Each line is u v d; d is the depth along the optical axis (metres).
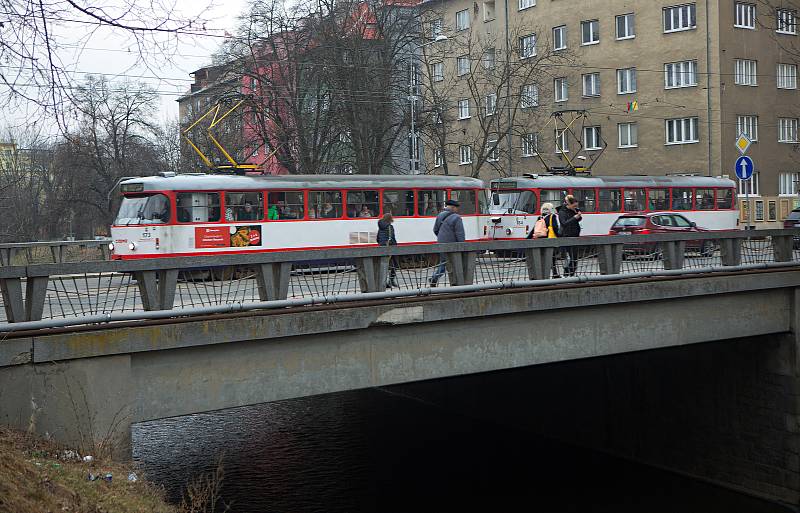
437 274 13.94
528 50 50.78
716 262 17.19
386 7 41.00
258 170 27.70
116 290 11.02
